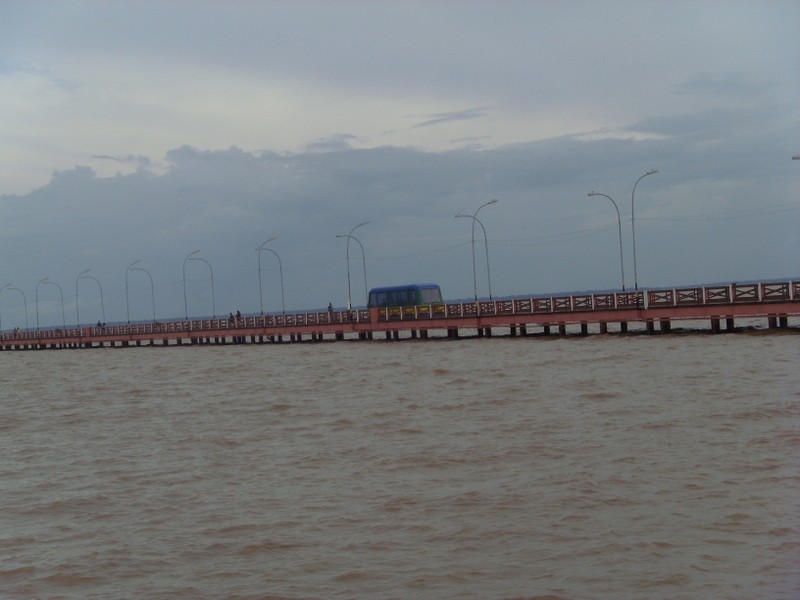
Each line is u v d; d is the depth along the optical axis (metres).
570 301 64.56
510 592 13.03
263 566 14.81
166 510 18.80
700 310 56.56
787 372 34.00
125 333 120.50
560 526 15.92
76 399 44.28
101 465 24.33
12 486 22.12
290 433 27.94
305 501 18.78
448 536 15.78
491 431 25.48
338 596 13.26
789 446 20.73
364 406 33.31
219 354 85.12
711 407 26.81
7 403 44.41
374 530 16.41
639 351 48.38
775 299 53.22
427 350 65.00
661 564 13.73
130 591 13.99
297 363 62.34
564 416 27.20
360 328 85.00
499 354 54.81
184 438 28.23
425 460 22.06
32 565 15.53
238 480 21.28
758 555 13.81
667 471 19.16
